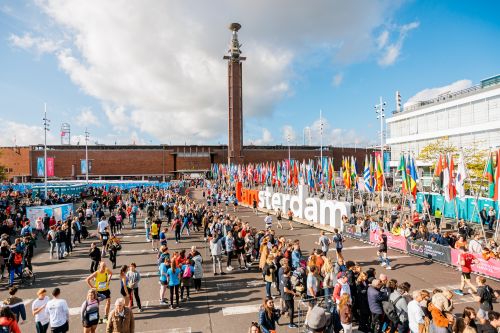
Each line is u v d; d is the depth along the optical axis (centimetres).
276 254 1137
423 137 5400
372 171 2905
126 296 1000
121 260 1664
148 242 2066
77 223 2044
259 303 1108
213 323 970
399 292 806
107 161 9662
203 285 1284
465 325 672
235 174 6188
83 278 1406
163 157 10181
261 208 3681
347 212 2334
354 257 1639
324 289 1002
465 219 2666
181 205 2556
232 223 1822
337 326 840
